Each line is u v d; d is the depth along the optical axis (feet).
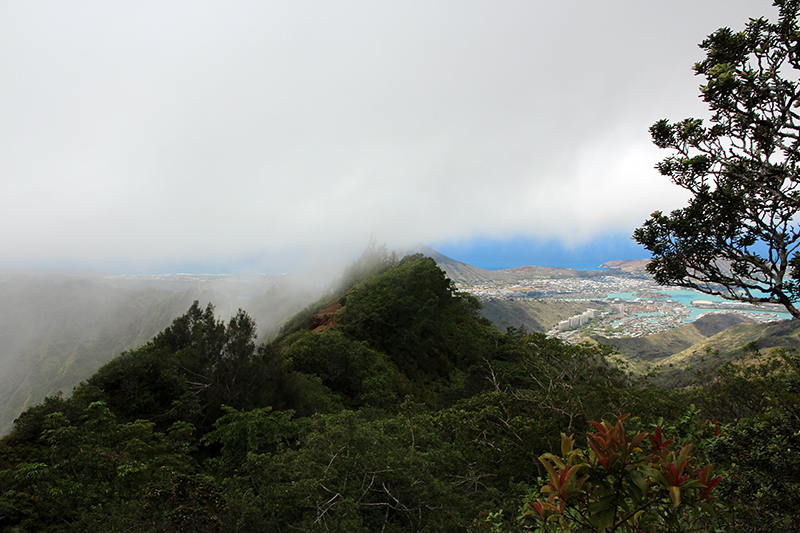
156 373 49.62
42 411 37.04
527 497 20.63
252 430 37.04
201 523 18.89
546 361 43.98
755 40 16.15
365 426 31.81
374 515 23.93
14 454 33.12
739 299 16.81
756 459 13.76
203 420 45.37
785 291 15.64
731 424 16.44
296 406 53.83
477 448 35.45
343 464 25.73
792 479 13.01
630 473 7.41
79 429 32.78
